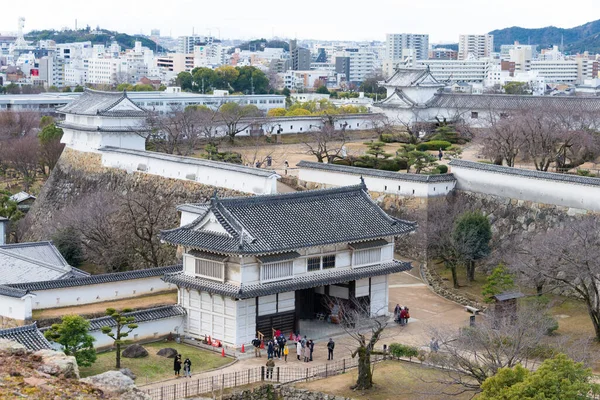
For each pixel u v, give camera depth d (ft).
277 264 247.29
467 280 309.22
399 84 548.31
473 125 519.60
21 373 103.14
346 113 598.34
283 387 218.59
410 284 312.50
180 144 491.31
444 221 326.85
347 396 212.64
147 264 358.64
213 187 377.30
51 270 285.84
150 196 399.24
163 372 223.10
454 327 261.03
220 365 230.68
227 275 243.60
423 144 465.88
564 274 282.15
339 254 261.65
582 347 225.56
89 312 253.44
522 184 326.85
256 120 524.11
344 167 369.09
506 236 324.80
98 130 440.45
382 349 244.22
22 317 242.58
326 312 268.41
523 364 219.41
